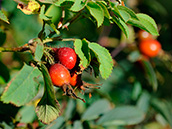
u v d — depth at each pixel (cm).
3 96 27
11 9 40
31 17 42
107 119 41
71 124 39
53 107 29
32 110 38
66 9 32
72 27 42
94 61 30
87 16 32
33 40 29
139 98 50
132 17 30
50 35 31
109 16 30
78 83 31
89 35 47
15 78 28
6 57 39
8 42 38
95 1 30
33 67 29
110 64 30
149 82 50
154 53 50
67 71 30
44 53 30
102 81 47
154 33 31
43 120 29
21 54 38
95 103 42
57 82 30
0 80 34
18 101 27
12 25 41
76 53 29
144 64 49
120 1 31
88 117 40
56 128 38
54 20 36
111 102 48
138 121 42
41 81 38
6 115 35
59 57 30
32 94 28
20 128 35
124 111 42
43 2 30
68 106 40
